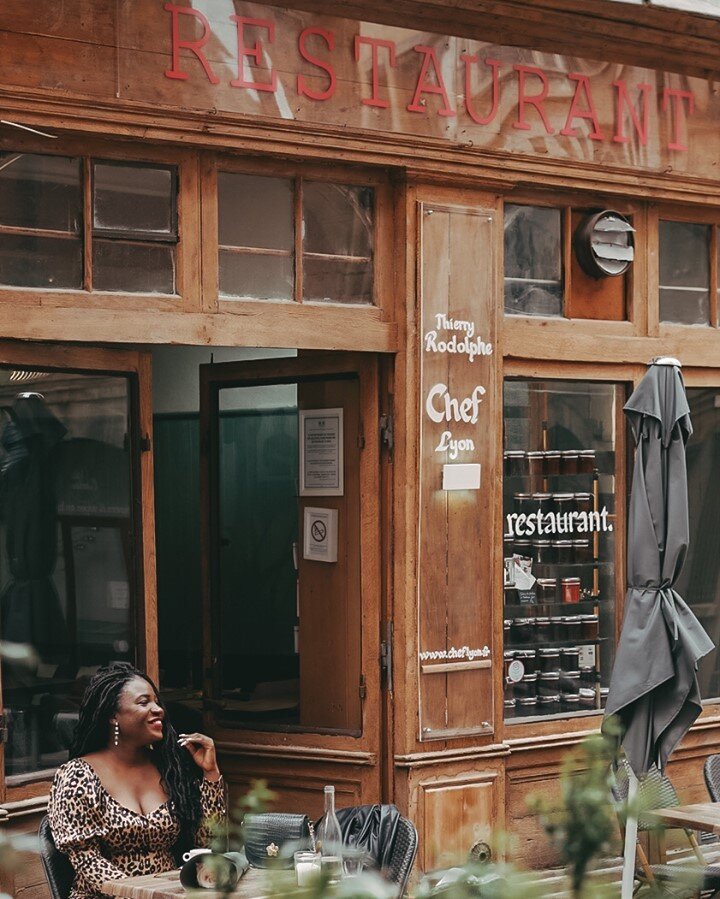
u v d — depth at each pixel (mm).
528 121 7223
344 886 1646
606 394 7828
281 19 6406
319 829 4785
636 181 7680
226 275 6453
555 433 7613
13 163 5859
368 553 6902
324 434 7141
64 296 5941
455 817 6965
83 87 5875
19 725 5836
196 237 6309
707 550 8391
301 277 6633
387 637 6891
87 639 6137
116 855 4855
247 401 7570
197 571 9117
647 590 6312
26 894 5711
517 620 7473
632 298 7855
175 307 6242
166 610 9281
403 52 6773
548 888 1686
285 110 6410
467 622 7039
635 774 6227
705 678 8367
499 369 7172
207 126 6191
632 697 6172
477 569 7078
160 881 4484
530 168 7223
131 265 6168
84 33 5879
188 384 9000
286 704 7270
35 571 5945
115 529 6258
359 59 6641
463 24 6961
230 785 7195
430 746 6910
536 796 1773
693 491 8297
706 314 8234
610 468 7836
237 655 7410
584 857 1651
